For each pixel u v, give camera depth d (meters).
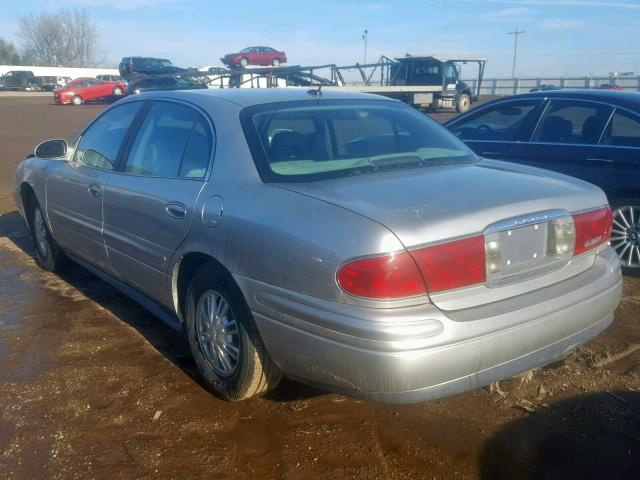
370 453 3.18
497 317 2.89
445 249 2.81
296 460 3.13
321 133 3.81
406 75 29.53
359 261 2.73
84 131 5.15
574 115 6.00
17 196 6.12
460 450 3.19
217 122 3.77
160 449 3.21
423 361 2.71
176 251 3.71
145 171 4.18
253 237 3.13
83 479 2.99
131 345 4.39
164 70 36.12
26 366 4.09
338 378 2.86
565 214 3.23
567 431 3.33
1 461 3.12
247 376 3.38
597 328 3.38
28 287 5.58
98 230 4.59
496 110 6.60
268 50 38.66
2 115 27.28
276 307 3.03
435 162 3.77
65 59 90.31
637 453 3.16
